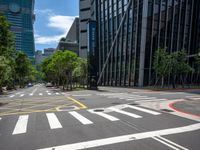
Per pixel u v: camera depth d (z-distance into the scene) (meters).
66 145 6.84
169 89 35.75
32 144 6.99
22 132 8.52
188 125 9.46
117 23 50.94
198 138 7.47
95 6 65.25
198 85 48.12
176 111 13.33
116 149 6.39
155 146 6.64
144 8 40.66
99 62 62.34
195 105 15.84
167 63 36.38
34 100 22.33
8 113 13.61
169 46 44.41
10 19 173.00
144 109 14.26
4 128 9.31
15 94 34.00
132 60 44.56
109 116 11.77
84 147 6.62
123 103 17.64
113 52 53.22
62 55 49.22
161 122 10.10
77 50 128.75
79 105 16.92
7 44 31.91
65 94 31.00
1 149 6.57
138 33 42.56
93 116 11.85
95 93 30.77
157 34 42.72
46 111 14.15
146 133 8.15
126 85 46.66
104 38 58.69
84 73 48.09
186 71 37.59
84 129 8.88
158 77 41.97
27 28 179.38
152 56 42.41
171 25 44.53
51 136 7.89
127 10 46.25
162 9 43.06
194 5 47.66
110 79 54.84
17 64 75.75
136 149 6.38
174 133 8.13
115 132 8.34
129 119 10.88
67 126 9.47
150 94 26.77
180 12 45.53
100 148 6.50
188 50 47.00
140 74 41.66
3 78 21.86
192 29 47.56
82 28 98.06
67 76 52.84
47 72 80.88
